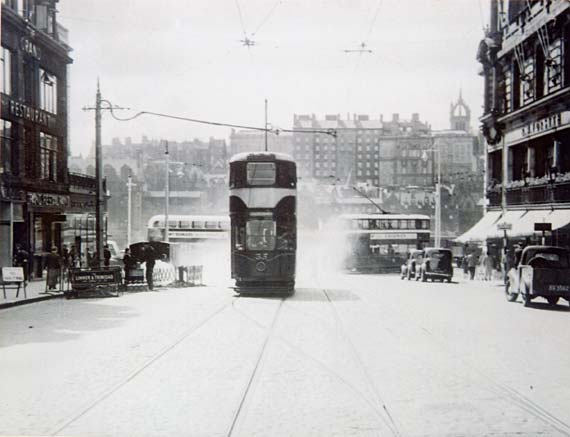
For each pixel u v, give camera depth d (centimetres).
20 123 3228
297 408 811
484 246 4384
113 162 10662
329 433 706
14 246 3234
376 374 1022
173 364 1088
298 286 3306
